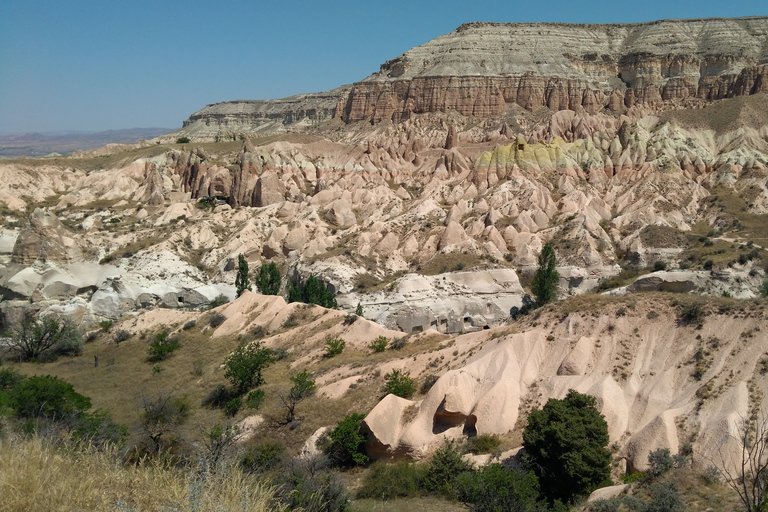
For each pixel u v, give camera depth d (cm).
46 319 7138
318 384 4850
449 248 8806
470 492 3006
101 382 5897
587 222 9606
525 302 8156
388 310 7712
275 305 6825
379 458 3819
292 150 14300
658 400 3697
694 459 3148
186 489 1736
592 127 14062
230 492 1789
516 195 10694
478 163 11925
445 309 7838
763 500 2520
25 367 6494
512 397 3950
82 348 7069
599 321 4306
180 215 10531
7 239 9462
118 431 3847
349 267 8506
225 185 12162
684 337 4012
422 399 4188
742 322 3881
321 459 3650
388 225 9775
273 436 4253
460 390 3916
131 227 9956
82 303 8138
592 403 3488
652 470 3086
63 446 2189
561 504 2864
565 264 8850
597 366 4034
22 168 12925
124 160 13662
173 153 13475
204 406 4984
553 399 3531
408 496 3272
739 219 10175
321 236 9469
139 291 8381
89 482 1712
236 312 7050
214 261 9369
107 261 8881
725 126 12875
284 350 5812
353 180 12569
